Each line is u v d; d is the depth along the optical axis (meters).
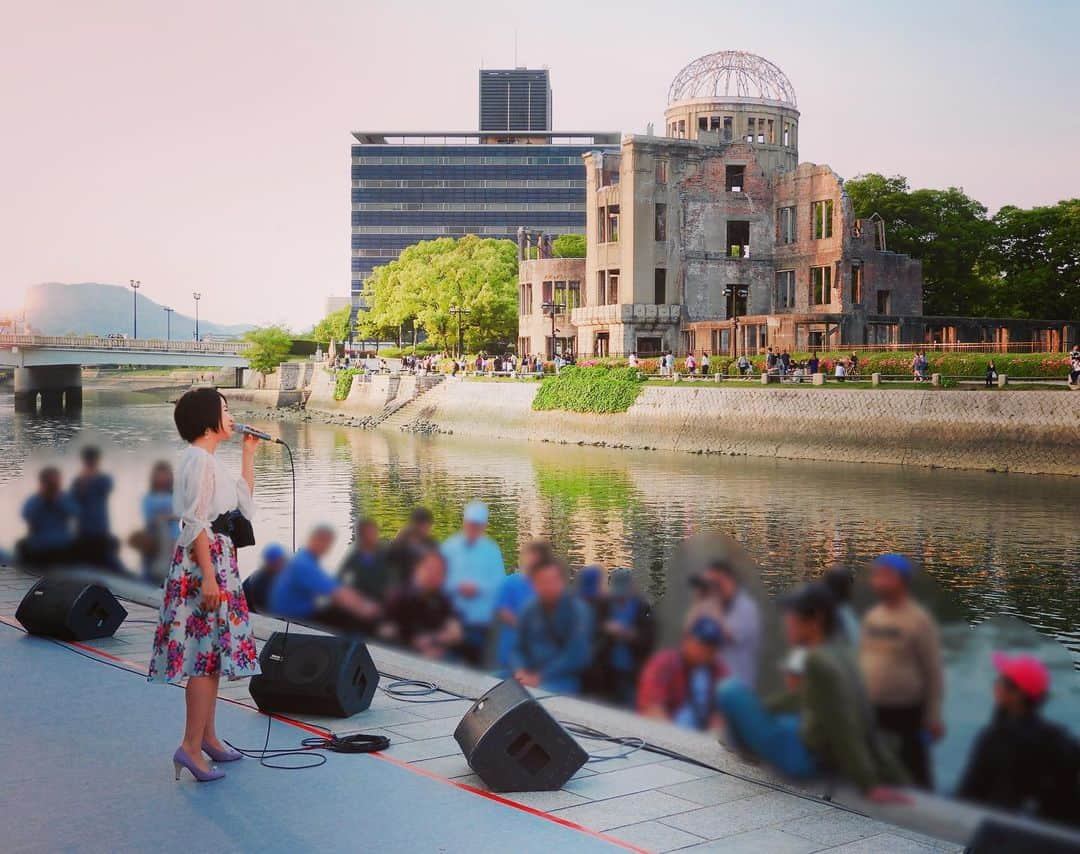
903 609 7.86
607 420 81.38
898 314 98.56
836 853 6.94
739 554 9.27
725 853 6.91
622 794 8.02
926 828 7.38
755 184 103.38
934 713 7.74
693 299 102.56
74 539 15.70
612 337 100.38
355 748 8.80
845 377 71.75
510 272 130.62
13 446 66.75
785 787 8.20
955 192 109.81
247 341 152.38
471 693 10.65
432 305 127.44
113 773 8.09
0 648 11.80
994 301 102.44
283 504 51.06
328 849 6.77
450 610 11.90
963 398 61.28
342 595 12.31
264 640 11.91
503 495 54.00
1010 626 20.86
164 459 15.34
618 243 101.50
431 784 8.03
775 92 114.50
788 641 8.17
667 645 9.59
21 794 7.63
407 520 45.84
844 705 7.82
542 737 8.06
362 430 103.75
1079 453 56.22
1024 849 6.23
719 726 8.81
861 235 96.12
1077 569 34.03
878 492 51.75
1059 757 7.29
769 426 70.44
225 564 8.22
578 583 10.76
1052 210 100.31
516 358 109.44
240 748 8.82
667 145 100.62
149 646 12.01
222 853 6.67
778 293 104.31
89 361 128.38
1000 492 50.81
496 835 7.06
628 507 49.03
